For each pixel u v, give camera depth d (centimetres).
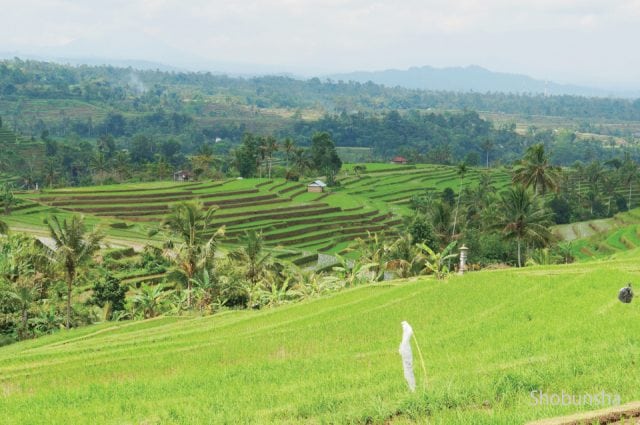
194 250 6050
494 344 2356
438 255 5328
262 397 1859
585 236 12762
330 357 2548
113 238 9819
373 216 13738
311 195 15575
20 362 3447
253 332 3625
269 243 11156
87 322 5972
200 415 1714
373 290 4591
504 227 7488
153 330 4584
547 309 2847
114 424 1744
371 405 1520
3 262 5984
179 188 13950
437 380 1723
